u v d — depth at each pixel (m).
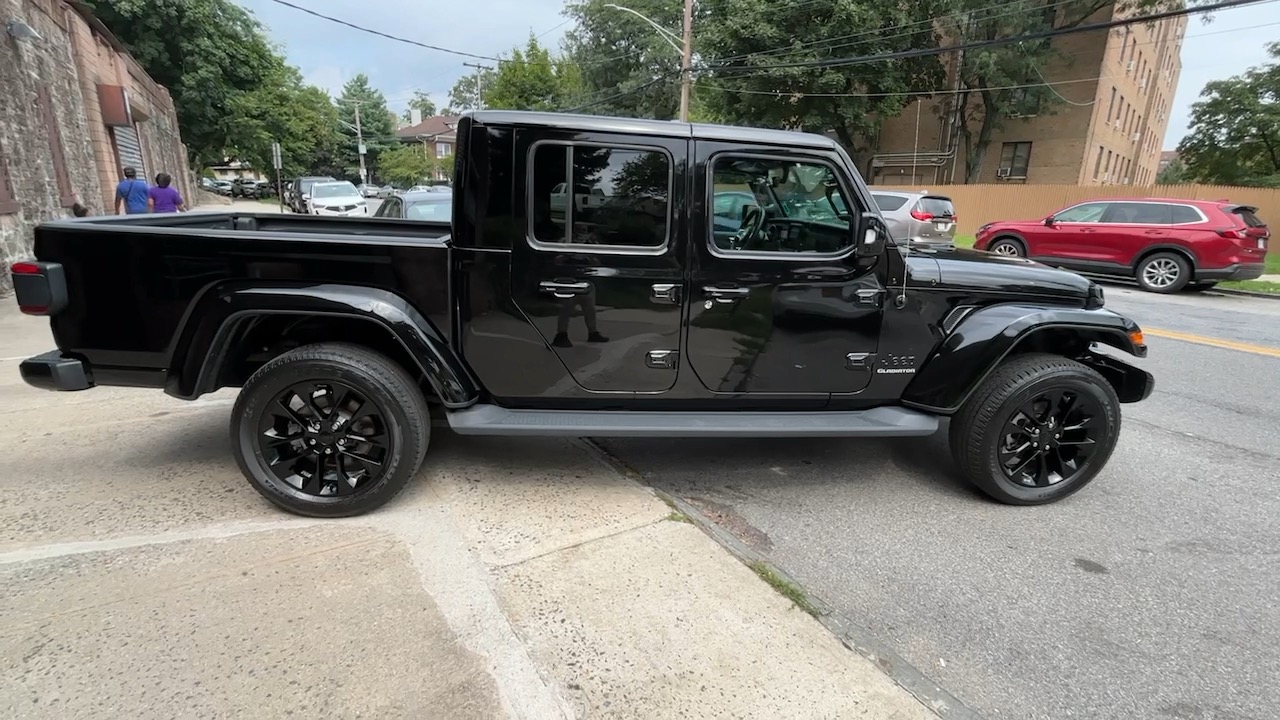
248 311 2.91
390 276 3.05
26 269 2.88
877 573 2.91
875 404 3.56
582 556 2.83
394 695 2.02
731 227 3.24
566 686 2.10
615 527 3.08
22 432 3.97
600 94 38.62
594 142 3.01
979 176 29.36
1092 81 26.00
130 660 2.11
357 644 2.23
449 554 2.80
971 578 2.90
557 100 38.12
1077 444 3.54
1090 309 3.63
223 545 2.79
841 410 3.54
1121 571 3.00
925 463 4.12
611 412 3.35
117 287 2.95
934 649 2.42
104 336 2.99
